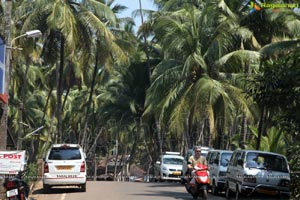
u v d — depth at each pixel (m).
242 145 37.00
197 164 22.73
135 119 58.19
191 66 36.06
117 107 57.91
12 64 39.34
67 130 77.50
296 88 20.47
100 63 43.16
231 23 35.53
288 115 21.42
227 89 36.25
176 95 37.41
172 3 43.28
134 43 52.91
